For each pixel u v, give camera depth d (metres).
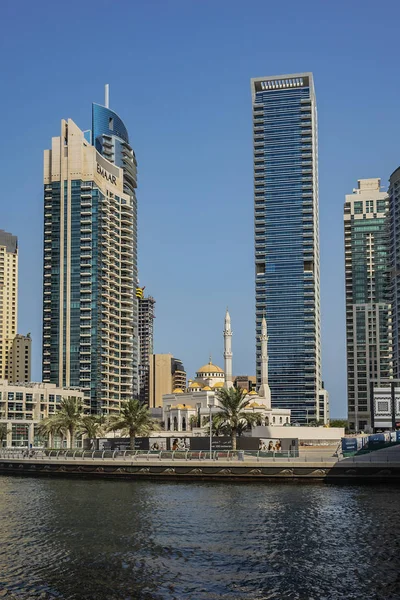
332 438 194.25
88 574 55.59
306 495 99.31
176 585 52.56
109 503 92.56
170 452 130.62
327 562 59.06
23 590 51.44
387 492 102.69
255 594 50.41
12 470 139.75
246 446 143.38
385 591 50.97
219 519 79.25
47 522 78.00
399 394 142.38
